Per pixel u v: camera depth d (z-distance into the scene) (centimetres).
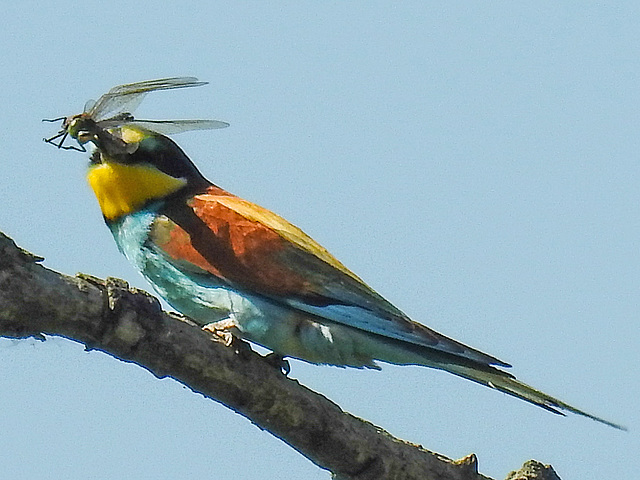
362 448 912
